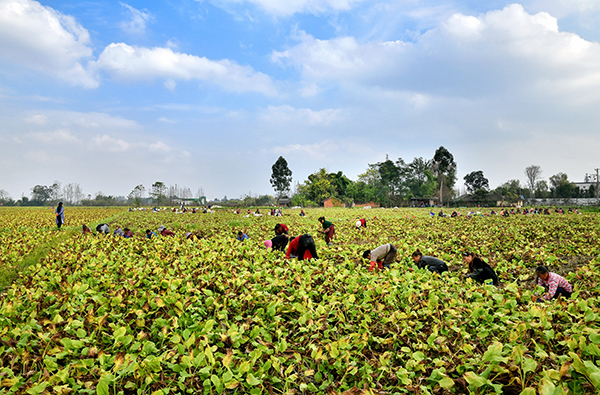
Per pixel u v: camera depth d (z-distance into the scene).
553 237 16.55
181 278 6.34
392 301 5.58
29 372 3.62
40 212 47.22
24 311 5.04
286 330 4.76
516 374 3.39
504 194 103.94
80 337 4.19
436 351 4.16
